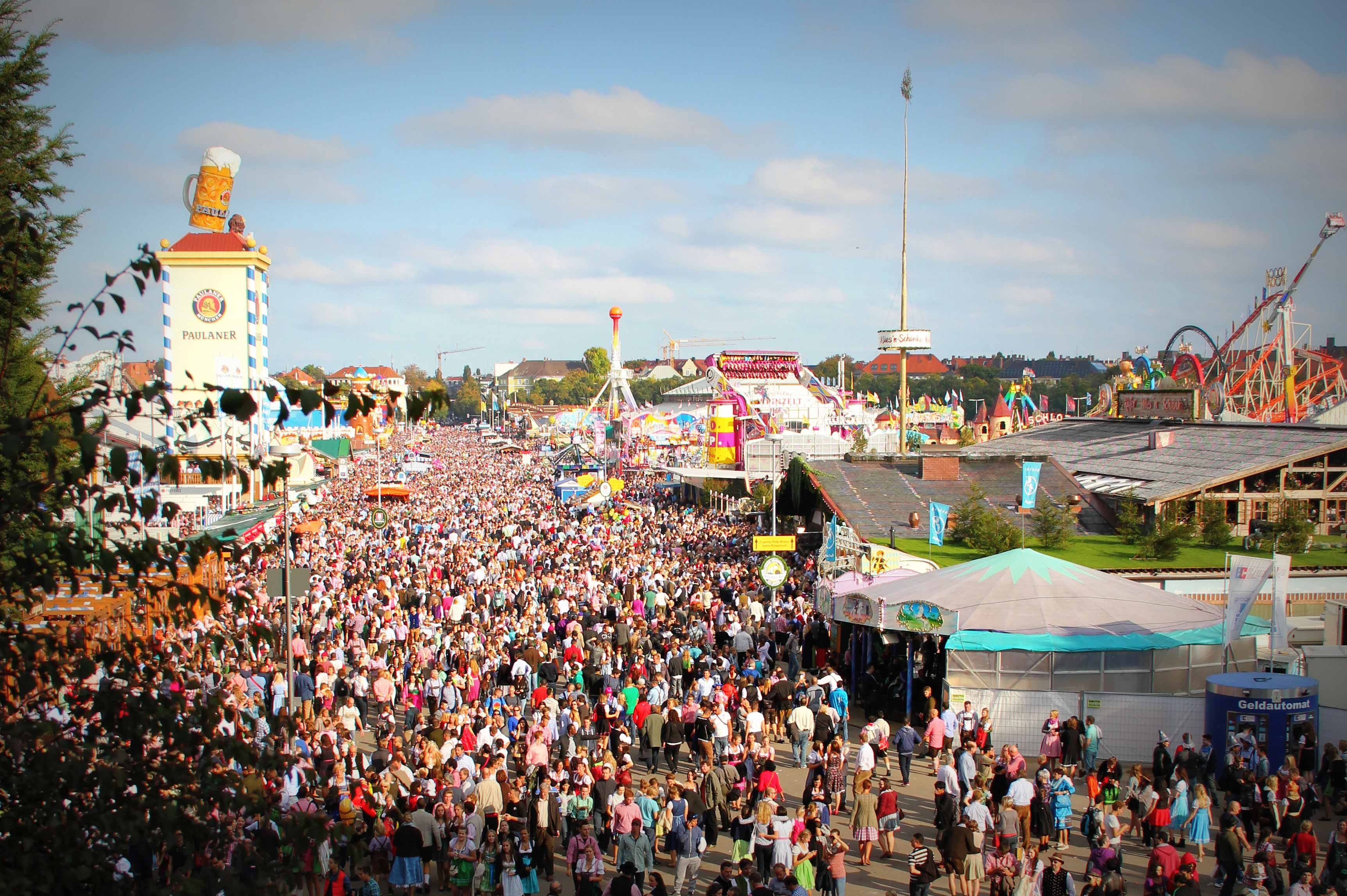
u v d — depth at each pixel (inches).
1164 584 1451.8
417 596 1437.0
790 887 603.5
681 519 2541.8
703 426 3934.5
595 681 1078.4
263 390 278.1
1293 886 605.3
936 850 764.6
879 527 1815.9
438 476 4170.8
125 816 272.2
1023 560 1170.0
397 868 668.1
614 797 729.0
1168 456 2006.6
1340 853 646.5
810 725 959.6
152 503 281.4
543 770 768.9
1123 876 712.4
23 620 309.3
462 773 756.6
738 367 3804.1
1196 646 1058.1
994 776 812.0
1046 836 748.6
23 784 270.7
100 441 277.9
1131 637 1025.5
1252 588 1008.9
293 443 1167.6
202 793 287.1
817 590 1290.6
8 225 322.0
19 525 304.2
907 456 2090.3
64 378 699.4
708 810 772.6
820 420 3575.3
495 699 939.3
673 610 1391.5
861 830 738.8
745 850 725.9
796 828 674.2
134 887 288.5
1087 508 1879.9
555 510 2856.8
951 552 1669.5
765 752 826.2
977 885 658.8
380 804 709.3
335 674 1085.8
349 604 1357.0
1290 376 3809.1
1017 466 2026.3
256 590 1375.5
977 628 1038.4
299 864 292.5
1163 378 4037.9
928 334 2770.7
